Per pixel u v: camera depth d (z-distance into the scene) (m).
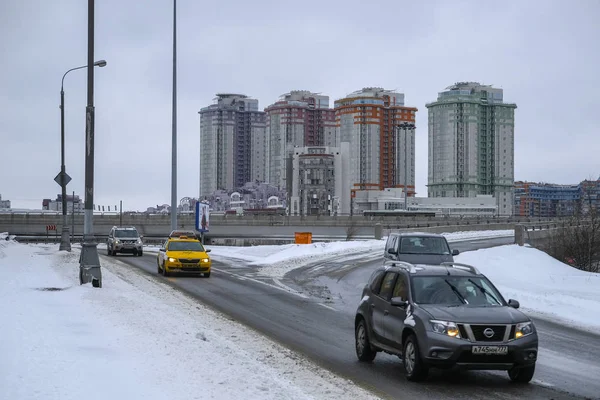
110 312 16.11
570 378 11.38
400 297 11.68
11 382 8.61
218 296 23.55
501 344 10.38
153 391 8.80
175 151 48.31
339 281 29.91
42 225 88.88
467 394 10.10
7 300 16.61
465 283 11.80
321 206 172.62
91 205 22.69
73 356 10.57
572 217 60.34
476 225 80.12
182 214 93.31
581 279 34.69
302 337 15.29
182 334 13.79
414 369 10.76
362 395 9.57
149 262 40.91
